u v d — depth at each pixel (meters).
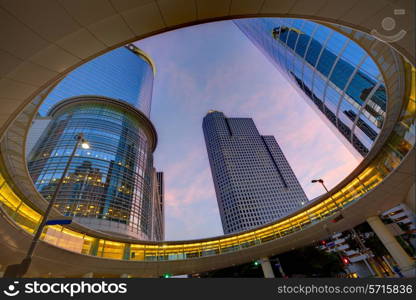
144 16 7.29
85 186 55.94
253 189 181.62
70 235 28.80
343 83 34.28
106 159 65.62
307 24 39.78
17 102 8.20
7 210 19.02
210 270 41.16
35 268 22.53
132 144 78.75
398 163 23.59
